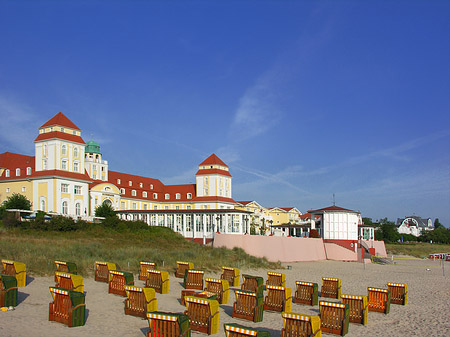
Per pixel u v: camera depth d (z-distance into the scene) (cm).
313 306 2123
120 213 6481
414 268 4853
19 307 1677
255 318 1716
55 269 2442
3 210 5106
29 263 2444
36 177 6247
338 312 1620
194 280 2422
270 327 1644
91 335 1369
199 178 8694
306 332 1362
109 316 1644
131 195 8431
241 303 1777
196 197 8669
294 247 5247
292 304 2175
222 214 5638
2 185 6719
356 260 5641
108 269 2350
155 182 9388
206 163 8738
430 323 1856
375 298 2084
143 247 4150
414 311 2130
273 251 4919
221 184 8669
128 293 1686
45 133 6400
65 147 6378
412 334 1658
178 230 5988
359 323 1806
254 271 3622
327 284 2481
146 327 1505
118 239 4619
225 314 1842
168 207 8950
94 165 7988
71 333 1374
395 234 11175
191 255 3716
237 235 4866
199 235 5691
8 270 2092
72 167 6456
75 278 1847
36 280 2202
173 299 2094
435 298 2589
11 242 3238
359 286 3023
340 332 1598
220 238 5056
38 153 6412
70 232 4634
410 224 18538
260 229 8106
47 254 2766
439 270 4622
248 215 5897
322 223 6072
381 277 3741
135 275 2683
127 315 1667
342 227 5872
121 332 1431
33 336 1305
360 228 7438
